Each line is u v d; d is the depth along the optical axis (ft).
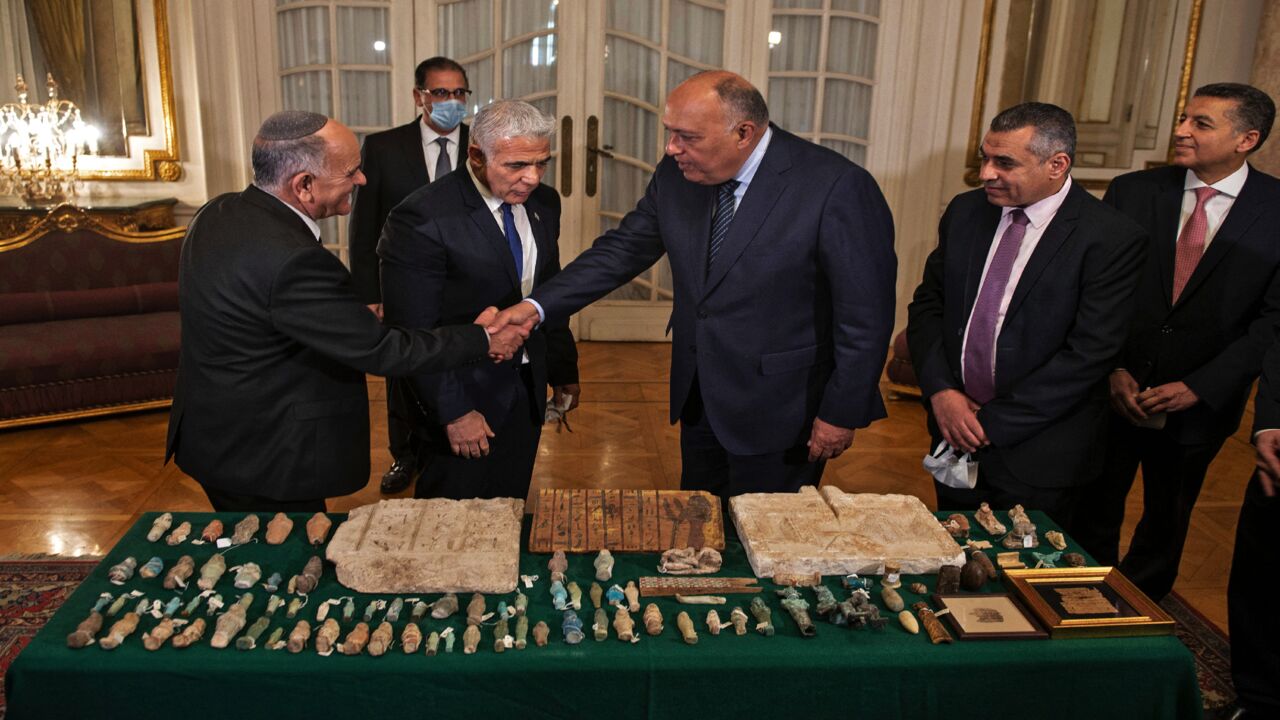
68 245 15.62
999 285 7.56
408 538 5.98
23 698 4.92
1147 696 5.32
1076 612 5.46
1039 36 18.76
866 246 7.16
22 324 15.17
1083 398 7.49
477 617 5.31
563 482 13.16
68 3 17.30
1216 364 8.10
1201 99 8.14
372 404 16.20
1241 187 8.26
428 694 5.03
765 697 5.14
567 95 18.99
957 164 19.67
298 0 18.26
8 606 9.50
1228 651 9.21
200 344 6.59
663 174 7.90
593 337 20.58
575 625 5.22
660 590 5.69
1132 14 18.54
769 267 7.30
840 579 5.90
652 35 18.97
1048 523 6.79
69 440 14.25
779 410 7.73
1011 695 5.24
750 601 5.65
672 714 5.13
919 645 5.23
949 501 8.24
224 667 4.93
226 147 18.79
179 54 18.22
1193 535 11.86
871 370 7.31
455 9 18.65
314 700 5.00
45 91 17.63
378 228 12.56
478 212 7.55
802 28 19.03
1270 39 18.34
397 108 18.94
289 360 6.71
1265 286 8.15
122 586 5.64
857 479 13.50
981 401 7.89
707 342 7.68
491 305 7.87
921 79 19.21
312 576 5.64
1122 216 7.25
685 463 8.71
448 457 8.38
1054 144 6.90
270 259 6.29
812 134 19.57
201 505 12.17
